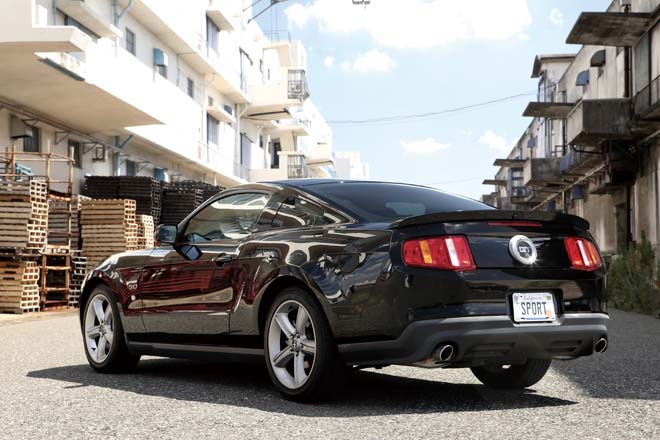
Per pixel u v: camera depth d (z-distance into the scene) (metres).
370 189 5.18
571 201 37.38
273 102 40.38
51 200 17.84
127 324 6.03
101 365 6.22
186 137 29.31
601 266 4.71
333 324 4.40
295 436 3.73
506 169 57.97
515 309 4.30
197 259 5.44
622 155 23.78
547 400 4.77
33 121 19.62
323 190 5.09
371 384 5.46
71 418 4.27
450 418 4.14
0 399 4.95
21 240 14.62
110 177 21.48
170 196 23.23
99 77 18.61
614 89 27.62
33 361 7.07
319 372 4.48
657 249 21.66
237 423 4.05
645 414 4.28
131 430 3.94
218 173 34.50
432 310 4.16
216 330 5.23
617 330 10.60
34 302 15.27
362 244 4.39
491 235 4.35
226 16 33.94
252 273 4.96
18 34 14.96
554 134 41.75
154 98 26.09
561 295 4.47
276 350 4.79
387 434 3.75
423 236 4.25
